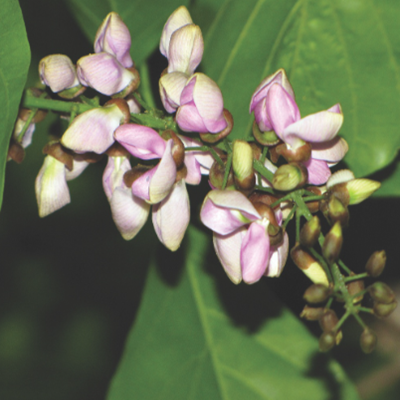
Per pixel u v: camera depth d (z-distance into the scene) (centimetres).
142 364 32
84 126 28
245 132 31
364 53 31
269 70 31
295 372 32
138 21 32
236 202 27
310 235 26
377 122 30
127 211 28
